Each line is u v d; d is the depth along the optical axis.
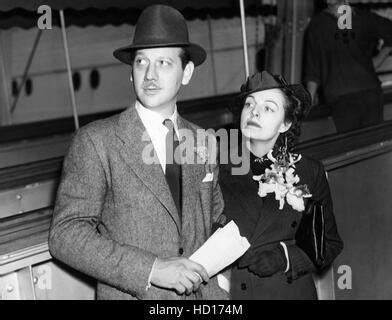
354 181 3.15
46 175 3.65
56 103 8.59
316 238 2.12
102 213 1.85
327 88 4.94
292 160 2.18
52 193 3.64
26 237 1.99
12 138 5.67
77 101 8.62
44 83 8.52
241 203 2.15
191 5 4.48
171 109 1.91
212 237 1.91
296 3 6.00
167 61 1.82
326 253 2.20
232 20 8.15
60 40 8.35
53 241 1.78
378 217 3.35
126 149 1.82
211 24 8.10
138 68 1.84
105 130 1.83
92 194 1.78
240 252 1.92
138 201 1.81
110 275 1.74
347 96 4.88
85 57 8.45
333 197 3.03
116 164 1.80
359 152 3.12
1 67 7.23
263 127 2.10
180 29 1.85
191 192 1.91
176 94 1.89
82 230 1.75
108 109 8.66
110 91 8.60
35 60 8.41
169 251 1.84
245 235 2.13
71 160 1.81
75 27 8.26
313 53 4.96
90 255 1.74
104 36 8.32
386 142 3.31
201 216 1.94
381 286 3.39
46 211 2.20
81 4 3.93
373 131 3.45
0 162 5.28
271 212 2.14
